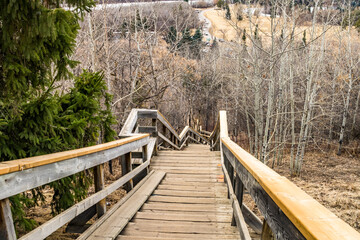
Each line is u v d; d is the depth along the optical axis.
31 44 2.29
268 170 1.63
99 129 4.55
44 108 2.94
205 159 6.89
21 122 2.99
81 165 2.57
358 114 22.72
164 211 3.68
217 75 21.84
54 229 2.03
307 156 21.48
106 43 9.36
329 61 19.58
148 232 2.98
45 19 2.13
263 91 17.84
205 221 3.30
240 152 2.48
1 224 1.61
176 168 6.09
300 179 14.91
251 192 1.81
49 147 3.17
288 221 1.06
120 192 6.25
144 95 12.90
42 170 1.96
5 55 2.32
